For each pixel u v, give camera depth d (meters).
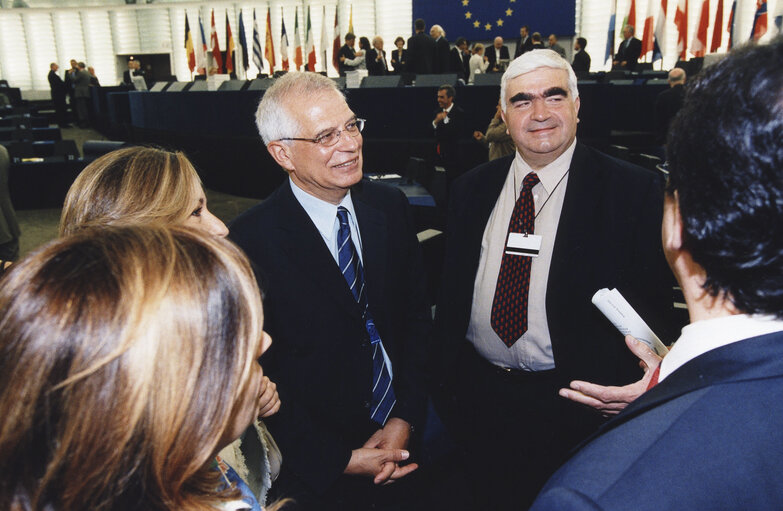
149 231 0.47
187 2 14.52
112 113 10.74
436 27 8.36
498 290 1.51
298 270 1.30
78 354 0.39
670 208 0.53
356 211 1.41
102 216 0.86
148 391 0.40
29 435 0.39
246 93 6.45
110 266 0.43
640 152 5.16
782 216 0.43
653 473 0.43
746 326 0.48
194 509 0.44
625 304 0.97
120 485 0.41
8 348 0.40
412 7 12.23
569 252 1.40
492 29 11.80
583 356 1.41
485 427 1.61
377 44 8.66
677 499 0.42
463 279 1.60
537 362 1.47
